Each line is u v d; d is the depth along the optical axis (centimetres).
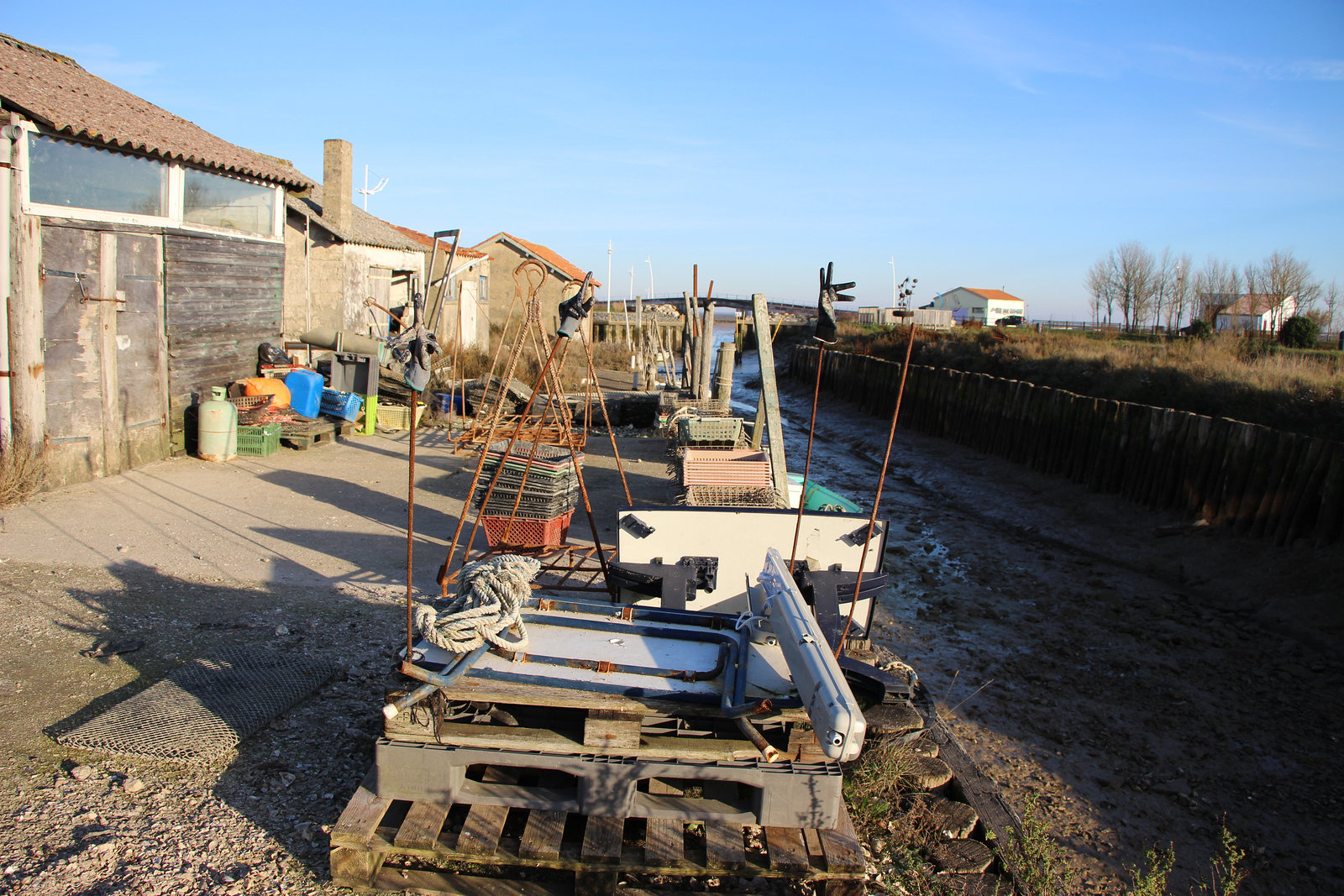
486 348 2697
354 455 1284
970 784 447
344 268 1789
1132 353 1967
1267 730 586
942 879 373
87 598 611
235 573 702
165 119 1181
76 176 937
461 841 323
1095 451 1277
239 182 1263
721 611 502
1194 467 1061
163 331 1084
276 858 346
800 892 348
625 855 328
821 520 497
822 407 2603
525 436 1207
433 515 955
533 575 412
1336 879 424
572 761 328
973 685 632
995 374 2122
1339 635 742
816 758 334
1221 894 407
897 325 3556
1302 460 909
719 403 1215
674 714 340
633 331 5141
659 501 1080
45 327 891
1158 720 593
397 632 595
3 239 838
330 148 1833
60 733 423
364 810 335
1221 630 785
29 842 340
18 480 838
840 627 453
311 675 505
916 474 1588
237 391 1227
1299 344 2288
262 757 420
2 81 886
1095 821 461
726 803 343
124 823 359
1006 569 971
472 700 347
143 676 496
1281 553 899
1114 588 908
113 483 962
